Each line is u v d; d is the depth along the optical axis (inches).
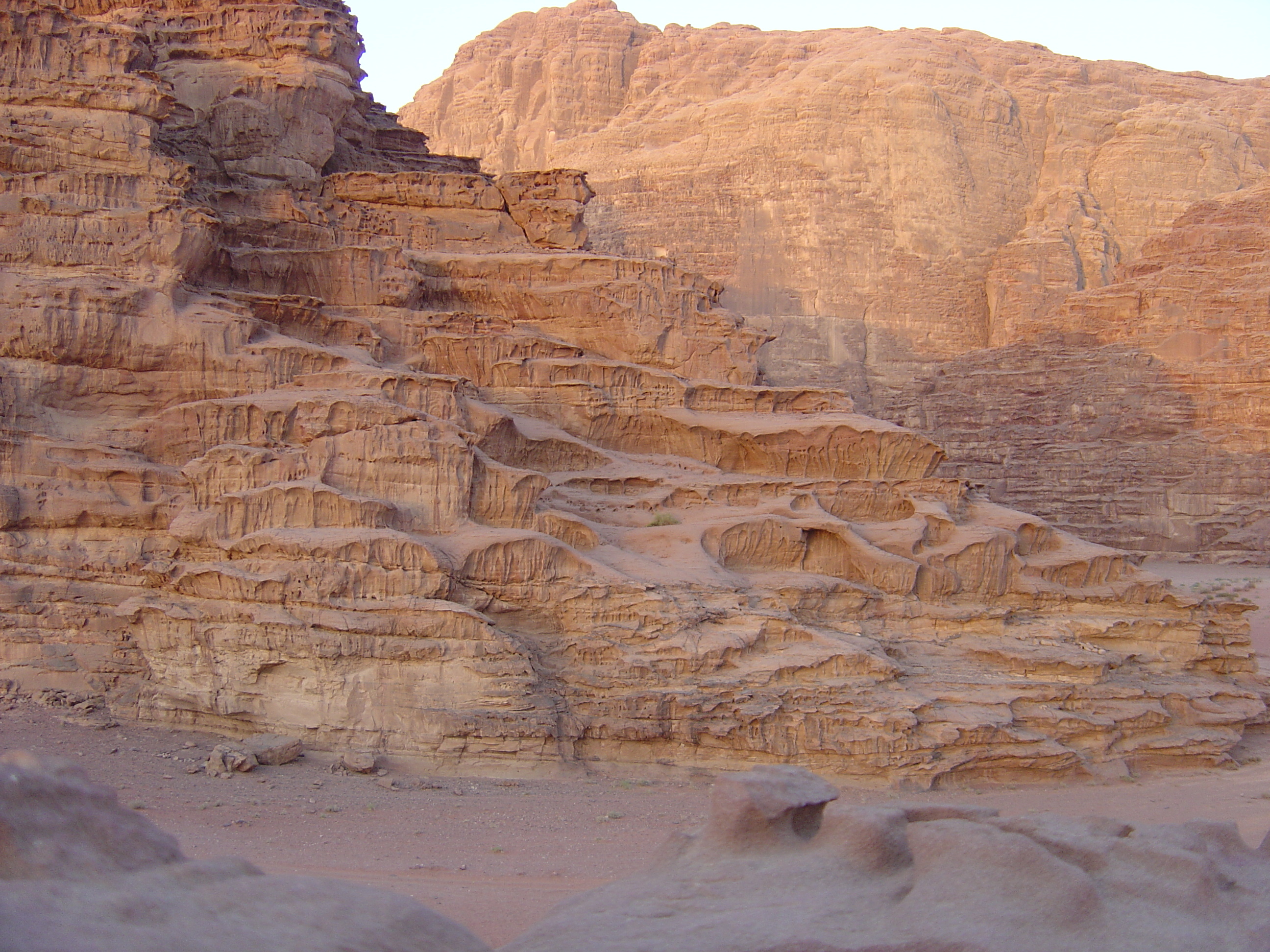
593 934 283.7
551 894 498.9
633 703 767.7
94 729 732.0
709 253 3604.8
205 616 750.5
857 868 314.3
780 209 3585.1
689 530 915.4
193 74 1226.6
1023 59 4033.0
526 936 293.9
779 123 3663.9
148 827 256.8
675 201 3708.2
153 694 769.6
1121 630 991.6
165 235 903.7
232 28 1253.1
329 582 737.0
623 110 4215.1
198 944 214.5
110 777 645.3
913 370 3479.3
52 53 916.6
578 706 771.4
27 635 800.3
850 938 271.0
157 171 923.4
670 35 4340.6
